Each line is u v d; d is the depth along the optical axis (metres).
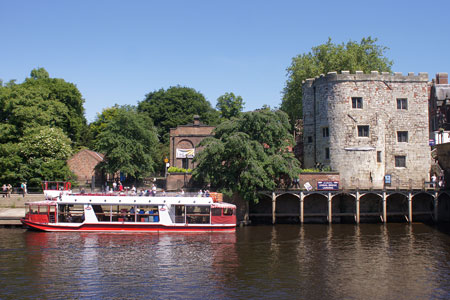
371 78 47.03
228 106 80.31
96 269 26.61
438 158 51.44
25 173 48.66
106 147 50.56
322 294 22.42
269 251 31.53
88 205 38.28
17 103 52.25
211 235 37.47
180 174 46.66
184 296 22.00
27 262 27.98
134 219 39.09
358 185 45.31
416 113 48.41
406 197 45.59
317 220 45.84
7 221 40.75
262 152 41.00
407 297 22.12
